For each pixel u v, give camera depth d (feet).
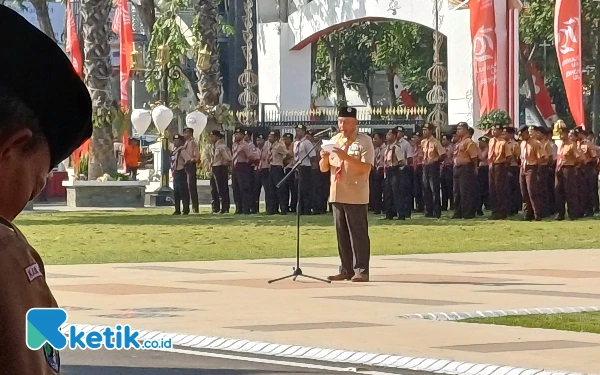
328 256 77.82
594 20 224.74
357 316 46.62
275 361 37.47
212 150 140.77
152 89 181.78
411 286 58.54
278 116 173.88
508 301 51.90
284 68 176.55
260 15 177.99
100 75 155.02
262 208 153.48
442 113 163.73
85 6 154.40
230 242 90.27
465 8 156.04
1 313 8.72
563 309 49.08
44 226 110.93
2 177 9.25
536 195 120.78
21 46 9.14
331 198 60.75
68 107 9.33
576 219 122.72
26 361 8.79
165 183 161.48
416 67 248.73
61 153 9.47
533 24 218.38
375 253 80.74
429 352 37.60
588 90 240.12
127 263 72.74
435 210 128.36
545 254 79.20
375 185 135.74
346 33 252.83
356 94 291.17
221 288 57.31
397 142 126.21
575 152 123.13
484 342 39.86
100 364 36.32
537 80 234.58
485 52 137.39
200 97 167.02
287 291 56.08
